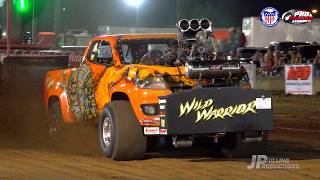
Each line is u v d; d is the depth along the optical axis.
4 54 26.94
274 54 43.19
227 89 13.09
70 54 26.20
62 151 15.30
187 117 12.86
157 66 13.99
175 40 15.26
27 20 33.53
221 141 14.57
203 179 11.59
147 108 13.19
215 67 13.43
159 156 14.53
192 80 13.70
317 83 34.19
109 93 14.29
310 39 61.25
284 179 11.63
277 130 20.88
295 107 28.53
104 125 14.11
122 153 13.48
